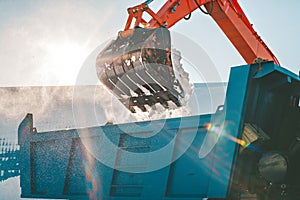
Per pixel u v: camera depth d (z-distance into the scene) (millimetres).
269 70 4828
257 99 4969
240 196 4773
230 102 4898
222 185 4672
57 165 6414
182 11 6324
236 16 7043
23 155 6895
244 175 4859
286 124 5305
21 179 6895
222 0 6852
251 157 4957
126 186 5480
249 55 7172
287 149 5230
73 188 6176
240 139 4734
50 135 6551
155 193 5168
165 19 6145
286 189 4922
